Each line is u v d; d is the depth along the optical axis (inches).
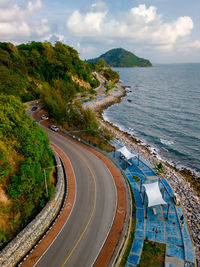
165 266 853.8
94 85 5162.4
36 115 2596.0
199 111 3631.9
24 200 964.6
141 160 1750.7
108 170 1519.4
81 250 872.9
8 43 3321.9
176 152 2197.3
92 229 984.3
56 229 981.2
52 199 1066.7
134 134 2733.8
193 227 1071.0
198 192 1460.4
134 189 1358.3
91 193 1254.3
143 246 946.7
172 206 1210.6
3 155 935.7
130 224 1055.0
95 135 2070.6
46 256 842.2
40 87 3425.2
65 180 1381.6
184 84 6919.3
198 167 1898.4
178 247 943.0
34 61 3545.8
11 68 2999.5
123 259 882.8
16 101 1210.0
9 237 831.7
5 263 746.2
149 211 1168.2
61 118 2277.3
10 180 954.1
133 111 3838.6
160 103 4355.3
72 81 4192.9
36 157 1095.6
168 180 1497.3
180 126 2992.1
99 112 3656.5
